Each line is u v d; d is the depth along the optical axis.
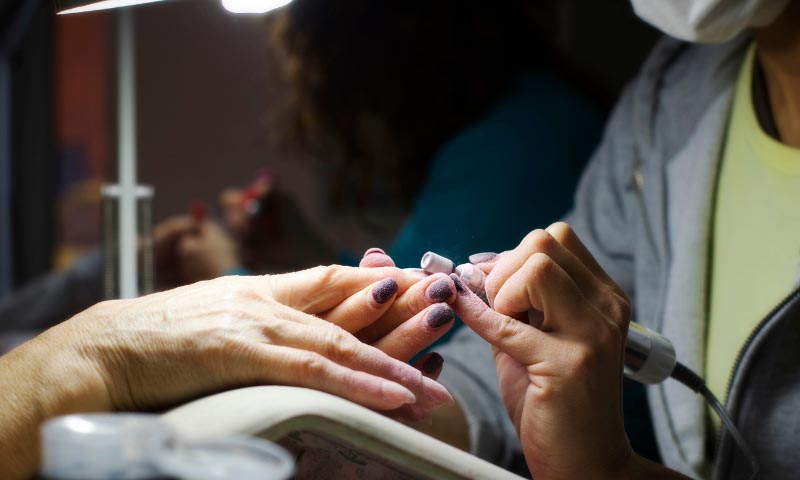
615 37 1.68
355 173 1.64
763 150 0.84
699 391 0.72
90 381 0.56
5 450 0.53
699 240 0.87
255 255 1.61
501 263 0.64
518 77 1.36
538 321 0.64
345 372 0.56
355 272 0.68
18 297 1.70
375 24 1.38
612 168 1.05
